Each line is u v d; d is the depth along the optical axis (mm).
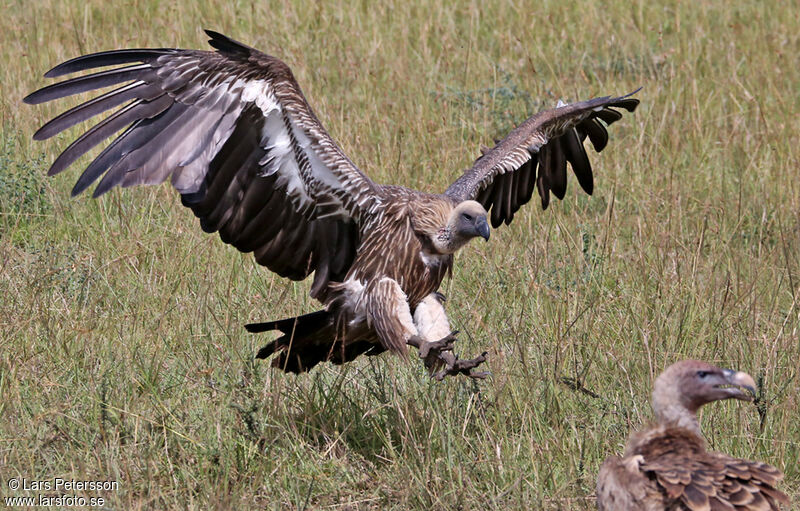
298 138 12344
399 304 12438
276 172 12609
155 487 11375
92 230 17812
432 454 12172
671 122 22875
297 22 27938
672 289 15797
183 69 12133
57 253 16766
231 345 14203
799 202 19641
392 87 24422
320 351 13383
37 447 11898
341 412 13203
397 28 28031
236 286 16141
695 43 27656
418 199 12797
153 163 12180
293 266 13234
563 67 26594
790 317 15070
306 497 11602
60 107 21656
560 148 15305
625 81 25797
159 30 27234
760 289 16297
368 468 12398
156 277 16016
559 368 13539
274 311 15383
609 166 20906
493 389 13227
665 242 17406
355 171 12523
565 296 15516
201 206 12602
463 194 13703
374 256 12656
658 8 30828
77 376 13352
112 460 11609
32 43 25156
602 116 15234
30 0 28219
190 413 12898
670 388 9570
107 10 28047
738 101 24734
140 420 12484
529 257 16906
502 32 28500
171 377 13602
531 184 15141
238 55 12117
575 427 12633
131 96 12125
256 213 12797
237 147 12445
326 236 13055
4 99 21484
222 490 11312
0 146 19656
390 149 20594
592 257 17062
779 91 25266
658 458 9141
